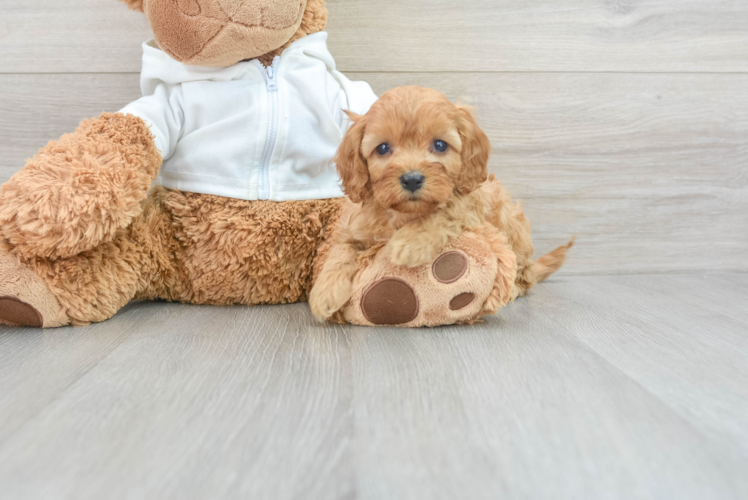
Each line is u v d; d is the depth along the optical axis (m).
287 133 0.67
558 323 0.62
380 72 0.79
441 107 0.57
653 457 0.39
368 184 0.60
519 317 0.64
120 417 0.43
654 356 0.53
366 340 0.56
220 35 0.62
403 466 0.39
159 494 0.36
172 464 0.39
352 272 0.60
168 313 0.65
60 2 0.75
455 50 0.79
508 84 0.80
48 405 0.44
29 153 0.78
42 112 0.77
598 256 0.84
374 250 0.60
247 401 0.45
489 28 0.79
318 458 0.39
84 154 0.58
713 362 0.52
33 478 0.38
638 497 0.36
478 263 0.58
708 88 0.82
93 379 0.48
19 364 0.51
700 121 0.82
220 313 0.65
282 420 0.43
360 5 0.77
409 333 0.58
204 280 0.67
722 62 0.82
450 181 0.57
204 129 0.66
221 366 0.50
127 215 0.59
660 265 0.85
